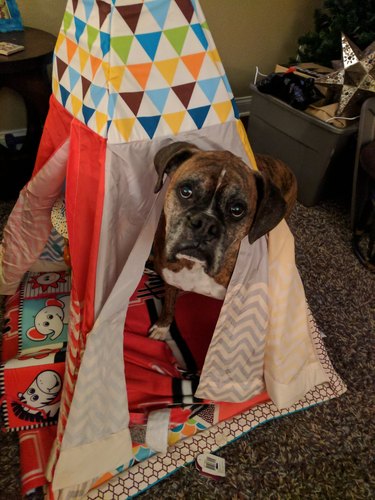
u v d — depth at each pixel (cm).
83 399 104
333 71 244
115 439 111
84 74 96
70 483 105
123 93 90
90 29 91
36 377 122
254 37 296
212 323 154
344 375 154
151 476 115
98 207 96
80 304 108
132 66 89
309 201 245
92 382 104
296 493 118
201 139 103
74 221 103
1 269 146
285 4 295
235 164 97
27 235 138
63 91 106
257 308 118
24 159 207
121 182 98
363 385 152
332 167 234
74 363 108
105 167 93
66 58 104
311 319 162
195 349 145
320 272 199
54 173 118
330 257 209
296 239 218
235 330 120
